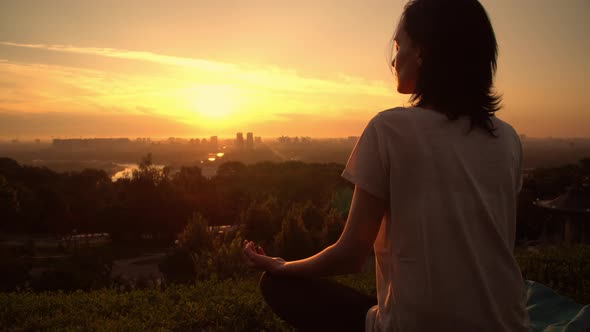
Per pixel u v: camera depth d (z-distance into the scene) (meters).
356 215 1.46
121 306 4.71
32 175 79.38
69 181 80.81
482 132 1.42
